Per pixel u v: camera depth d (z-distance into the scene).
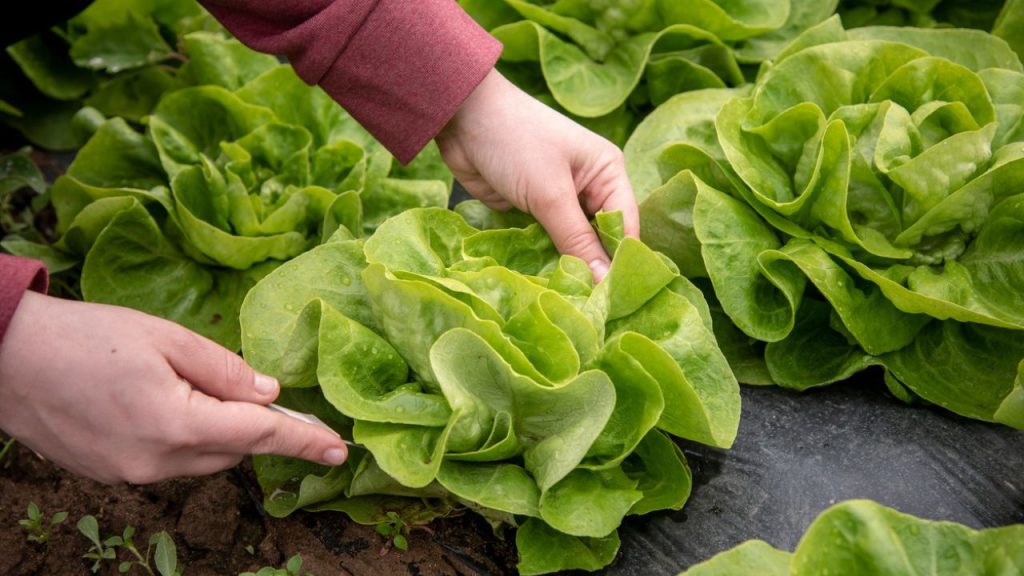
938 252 1.05
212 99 1.18
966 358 1.05
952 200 1.02
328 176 1.17
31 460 1.08
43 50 1.30
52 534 1.04
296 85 1.19
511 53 1.23
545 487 0.93
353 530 1.03
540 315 0.94
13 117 1.30
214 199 1.13
